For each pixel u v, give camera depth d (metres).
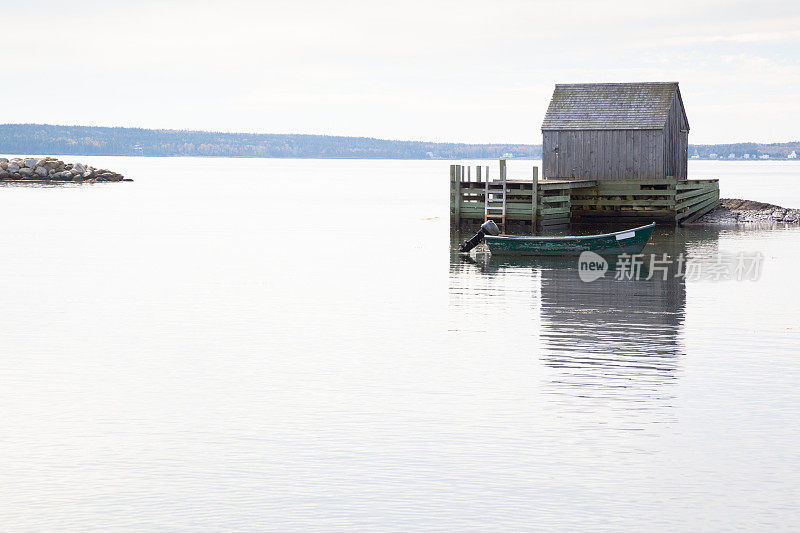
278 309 24.80
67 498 11.80
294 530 10.93
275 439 13.88
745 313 23.98
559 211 49.44
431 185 136.88
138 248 41.00
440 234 48.03
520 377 17.30
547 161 53.38
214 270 33.16
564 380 17.06
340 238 45.91
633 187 51.34
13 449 13.51
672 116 53.09
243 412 15.22
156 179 152.12
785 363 18.30
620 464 12.80
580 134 52.53
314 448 13.48
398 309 24.78
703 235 45.56
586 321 22.95
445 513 11.33
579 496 11.77
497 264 34.62
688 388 16.47
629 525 11.00
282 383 17.00
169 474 12.55
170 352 19.56
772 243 41.53
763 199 90.06
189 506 11.55
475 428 14.30
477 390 16.42
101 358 19.06
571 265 34.38
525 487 12.05
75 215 61.75
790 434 13.98
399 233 48.75
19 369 18.12
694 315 23.70
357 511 11.40
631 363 18.38
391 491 11.96
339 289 28.44
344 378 17.31
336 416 14.95
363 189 119.31
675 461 12.91
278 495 11.86
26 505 11.59
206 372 17.83
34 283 29.84
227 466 12.81
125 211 66.62
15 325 22.59
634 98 52.69
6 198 81.00
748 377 17.22
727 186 126.12
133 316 23.80
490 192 48.12
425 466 12.76
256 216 63.09
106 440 13.88
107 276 31.56
